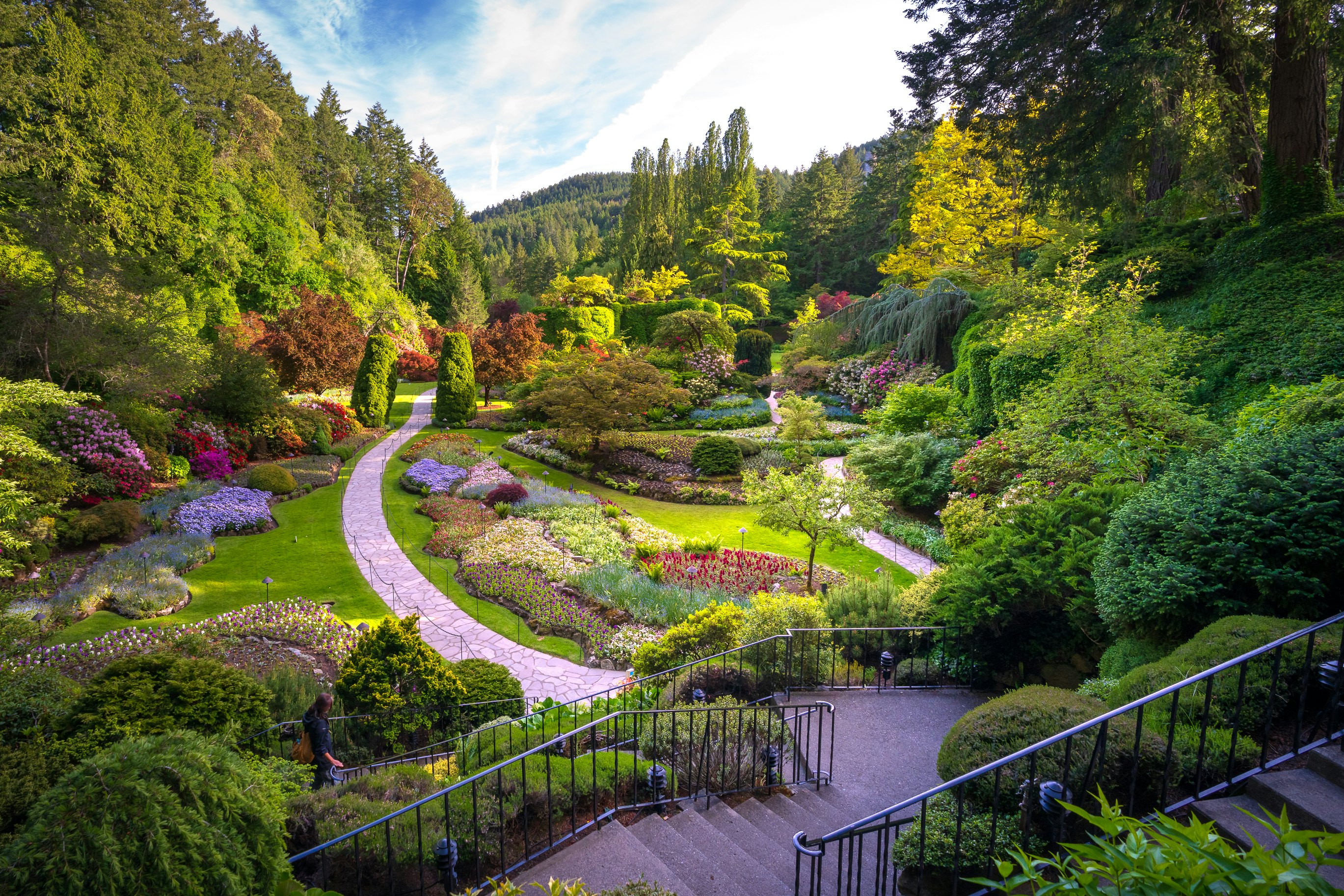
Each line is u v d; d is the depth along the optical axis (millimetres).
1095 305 12188
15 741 5309
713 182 65750
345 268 44406
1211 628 5016
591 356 28172
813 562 14891
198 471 18547
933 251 38844
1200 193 15445
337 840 3359
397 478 21203
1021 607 7516
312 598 12047
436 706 7641
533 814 4766
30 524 11859
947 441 19141
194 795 2738
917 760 6523
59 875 2375
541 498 18812
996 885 1793
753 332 40625
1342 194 14812
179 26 43125
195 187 32625
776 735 6242
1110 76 12672
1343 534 4816
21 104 25984
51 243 16297
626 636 10797
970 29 14875
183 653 8625
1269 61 14109
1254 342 12492
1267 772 3449
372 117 61750
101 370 16938
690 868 4066
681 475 22797
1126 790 4094
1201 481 5977
